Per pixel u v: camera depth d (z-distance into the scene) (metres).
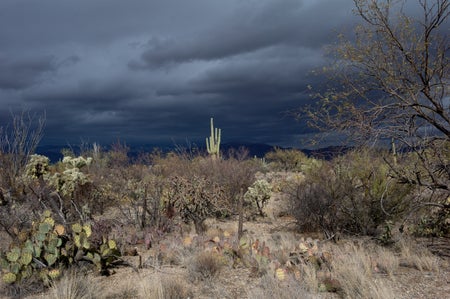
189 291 4.31
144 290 4.13
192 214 7.87
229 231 7.71
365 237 6.93
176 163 13.25
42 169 7.47
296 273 4.70
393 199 6.90
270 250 5.93
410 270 4.98
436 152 5.41
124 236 6.57
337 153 5.35
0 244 5.74
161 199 7.97
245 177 11.98
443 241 6.45
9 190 7.10
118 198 9.09
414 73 5.07
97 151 12.52
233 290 4.40
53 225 5.17
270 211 9.93
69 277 4.59
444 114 5.14
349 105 4.97
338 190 7.16
